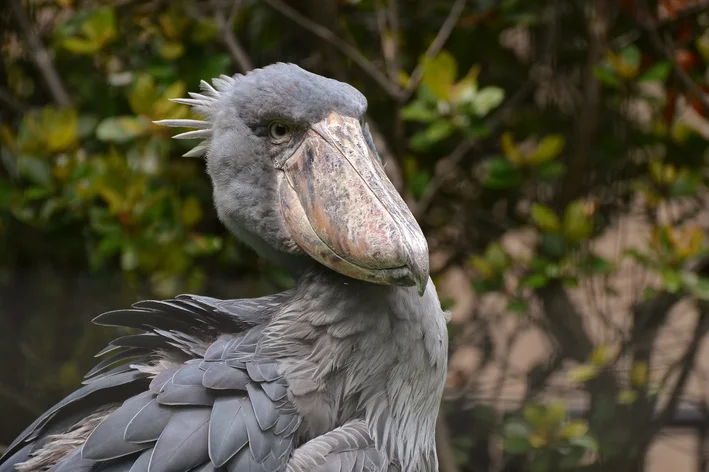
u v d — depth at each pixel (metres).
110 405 6.35
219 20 10.80
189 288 10.47
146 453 5.72
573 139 11.46
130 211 9.67
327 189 6.30
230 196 6.70
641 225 11.88
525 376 11.16
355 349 6.33
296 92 6.49
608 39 11.13
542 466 10.19
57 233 10.26
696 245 10.09
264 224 6.61
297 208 6.42
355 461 6.02
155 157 10.19
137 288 10.48
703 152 11.22
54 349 10.71
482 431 10.93
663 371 11.01
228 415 5.88
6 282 10.69
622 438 10.65
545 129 11.71
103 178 9.66
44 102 11.37
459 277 11.96
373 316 6.33
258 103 6.56
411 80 10.64
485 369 11.38
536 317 11.08
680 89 10.98
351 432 6.19
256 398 5.99
